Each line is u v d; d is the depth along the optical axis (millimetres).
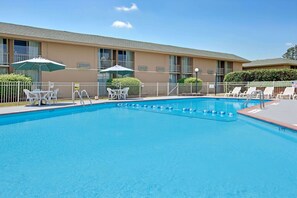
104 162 4680
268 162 4695
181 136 7000
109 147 5770
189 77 30469
